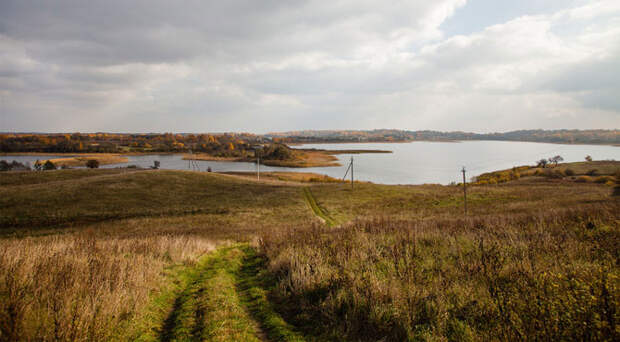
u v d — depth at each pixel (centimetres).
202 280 844
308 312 573
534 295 466
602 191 4128
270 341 489
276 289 715
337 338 477
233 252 1279
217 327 524
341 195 4969
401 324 477
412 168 15088
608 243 764
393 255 798
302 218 3372
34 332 406
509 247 809
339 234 1237
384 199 4562
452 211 3228
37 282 536
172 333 512
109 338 455
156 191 4500
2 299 445
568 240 852
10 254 639
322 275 693
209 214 3625
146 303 602
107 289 559
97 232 2466
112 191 4200
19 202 3434
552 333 377
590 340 358
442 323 467
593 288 432
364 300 549
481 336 422
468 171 13825
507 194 4303
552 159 12062
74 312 451
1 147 19375
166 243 1194
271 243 1209
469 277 623
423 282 617
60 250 823
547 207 2650
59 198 3709
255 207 4056
